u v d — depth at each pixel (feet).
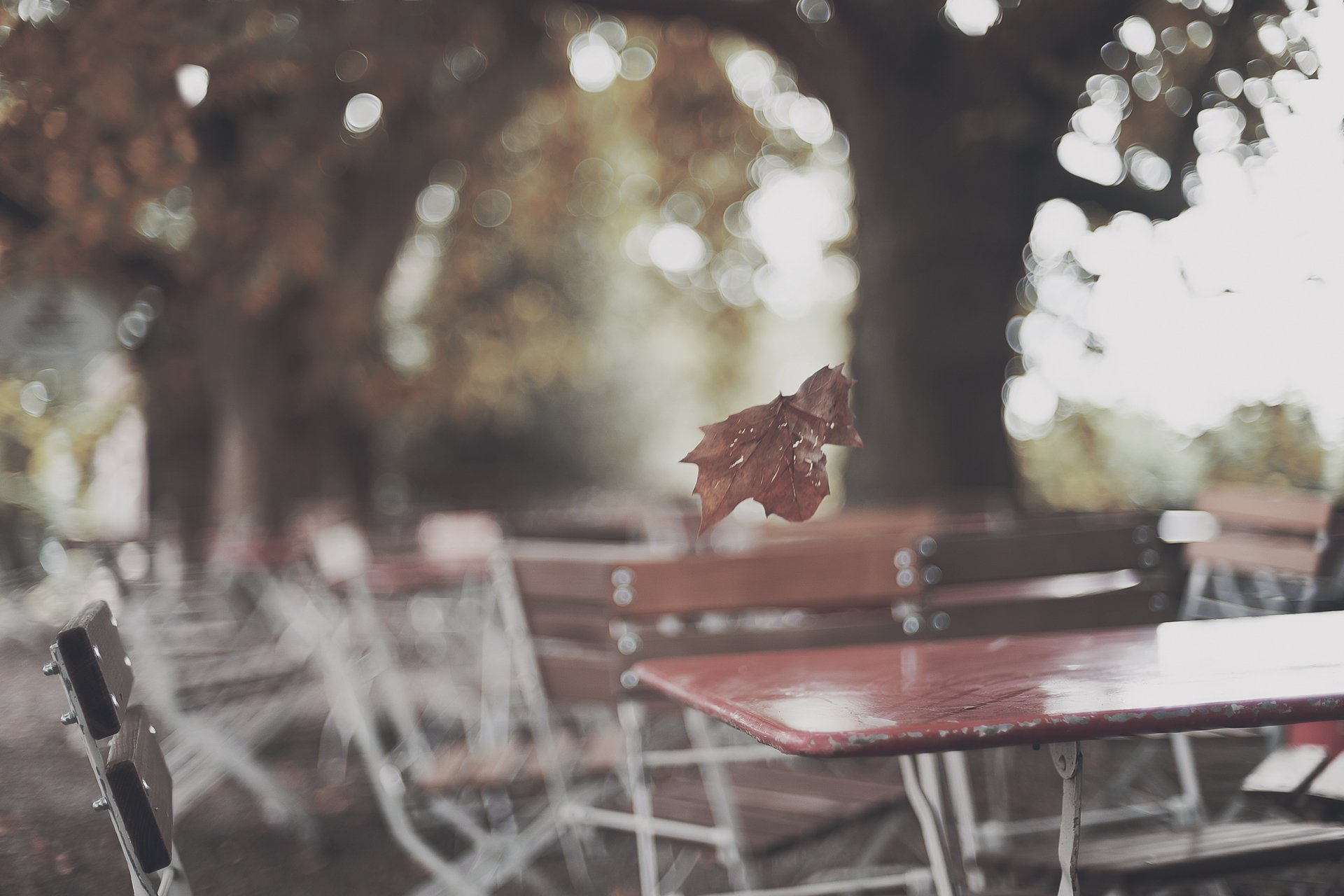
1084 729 4.83
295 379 37.76
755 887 11.31
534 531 18.58
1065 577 9.82
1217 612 13.48
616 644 9.20
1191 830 7.48
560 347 53.47
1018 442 27.61
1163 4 22.97
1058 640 7.25
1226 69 20.65
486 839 10.61
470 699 20.17
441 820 13.96
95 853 10.27
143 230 20.98
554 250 60.08
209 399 39.17
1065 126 24.06
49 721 12.19
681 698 6.24
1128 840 7.31
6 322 17.94
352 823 13.75
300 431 38.17
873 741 4.65
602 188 45.11
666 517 20.62
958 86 24.07
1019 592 11.39
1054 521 14.70
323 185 24.52
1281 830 7.25
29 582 19.25
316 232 24.57
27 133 13.71
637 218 46.70
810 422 5.07
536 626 9.77
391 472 66.03
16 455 22.76
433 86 31.17
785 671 6.68
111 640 6.05
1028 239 25.21
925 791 6.93
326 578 16.65
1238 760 14.71
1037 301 27.25
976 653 6.94
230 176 20.81
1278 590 13.34
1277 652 6.37
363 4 19.72
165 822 5.69
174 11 14.65
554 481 75.41
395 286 49.49
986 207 24.41
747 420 5.07
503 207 44.68
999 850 7.55
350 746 17.17
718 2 24.84
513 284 57.52
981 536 9.66
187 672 15.07
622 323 69.21
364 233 35.35
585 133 43.34
